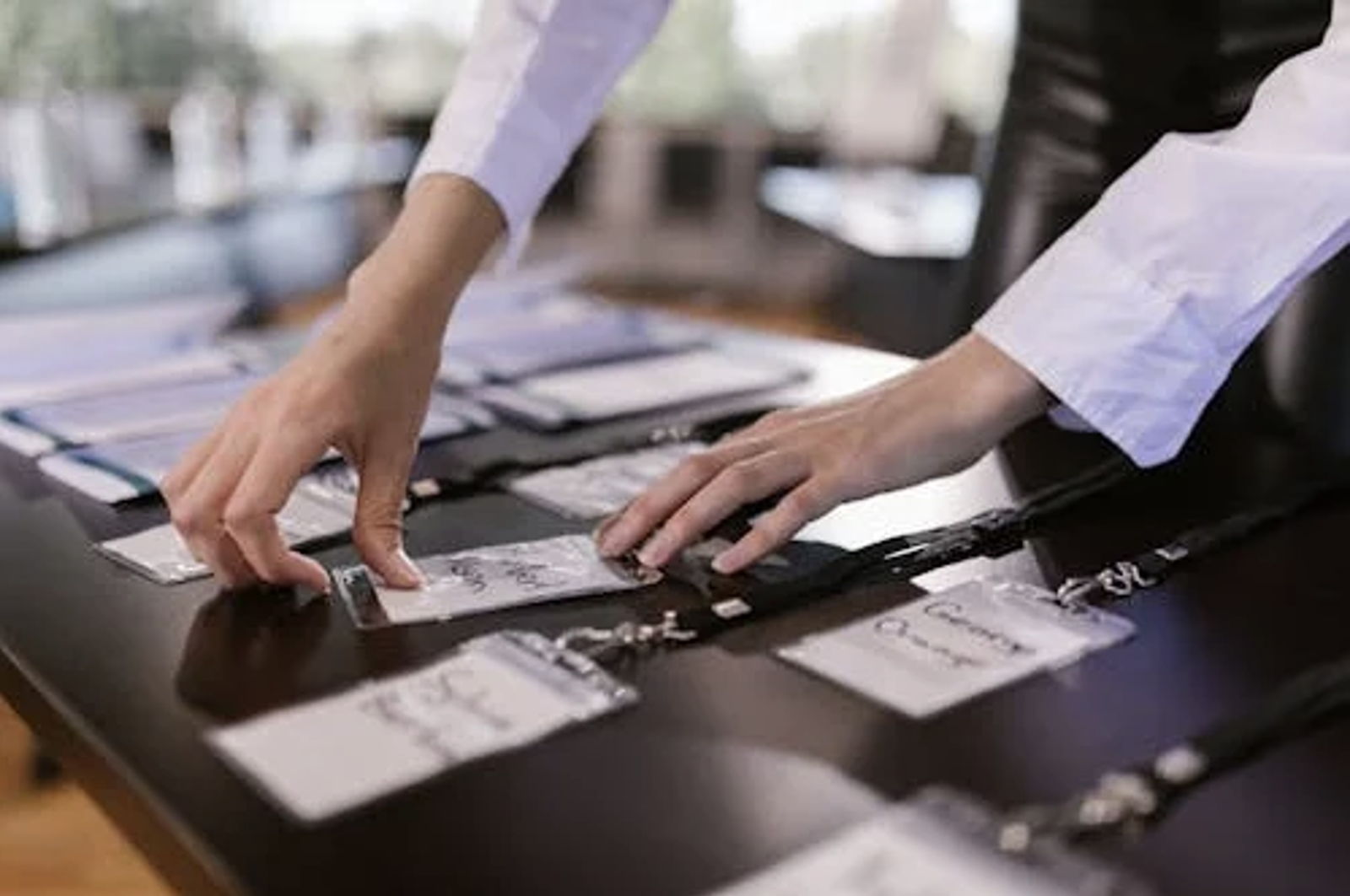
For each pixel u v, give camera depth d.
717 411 0.82
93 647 0.48
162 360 0.94
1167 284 0.58
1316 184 0.56
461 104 0.71
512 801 0.38
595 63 0.73
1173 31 0.95
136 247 1.52
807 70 3.41
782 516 0.55
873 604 0.52
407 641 0.49
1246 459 0.71
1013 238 1.04
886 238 1.90
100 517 0.63
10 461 0.72
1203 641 0.48
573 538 0.59
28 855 1.22
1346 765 0.39
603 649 0.47
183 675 0.46
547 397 0.83
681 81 3.41
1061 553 0.57
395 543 0.55
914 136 2.76
